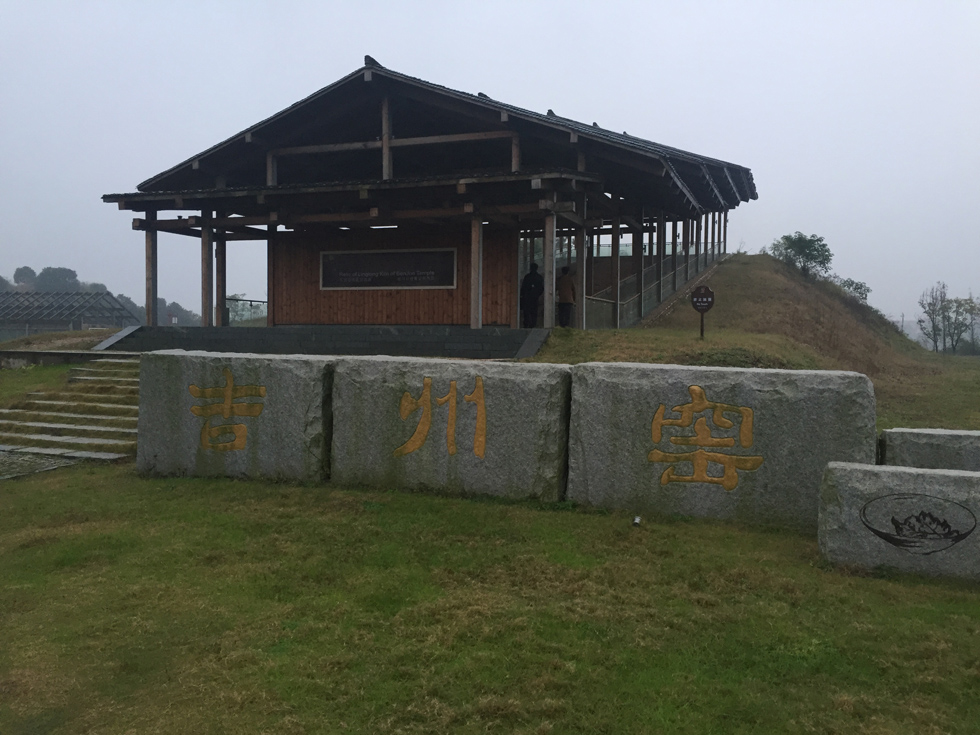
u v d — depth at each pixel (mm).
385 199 16125
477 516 5836
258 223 17078
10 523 6082
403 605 4223
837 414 5500
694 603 4207
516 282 17547
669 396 5883
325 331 15117
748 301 24672
